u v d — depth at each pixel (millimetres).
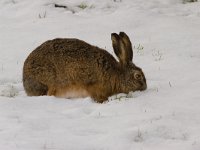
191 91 28000
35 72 28609
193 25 44344
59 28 44188
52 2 51094
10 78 32438
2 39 41531
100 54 28344
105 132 21922
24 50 38625
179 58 35812
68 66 28156
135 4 50781
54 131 21875
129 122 22969
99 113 24469
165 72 32656
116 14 47875
